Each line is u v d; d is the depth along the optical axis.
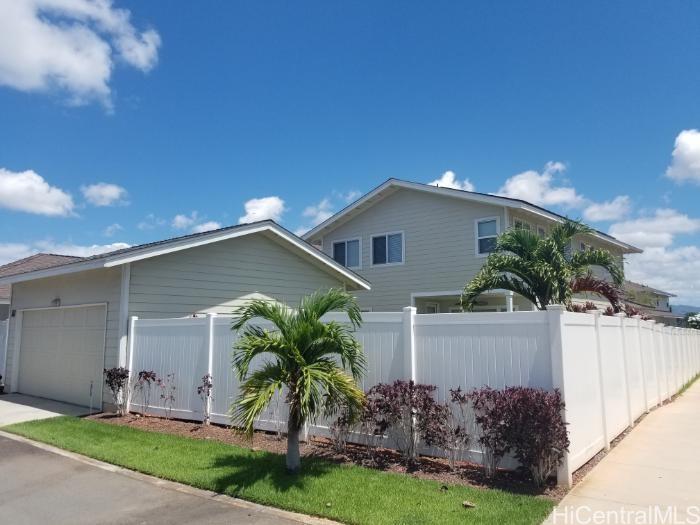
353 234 20.97
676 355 15.23
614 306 11.50
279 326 6.30
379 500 5.16
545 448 5.47
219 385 9.03
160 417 9.83
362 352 6.97
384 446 7.03
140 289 10.88
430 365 6.76
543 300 10.85
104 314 11.34
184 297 11.64
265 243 13.52
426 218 18.86
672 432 8.75
